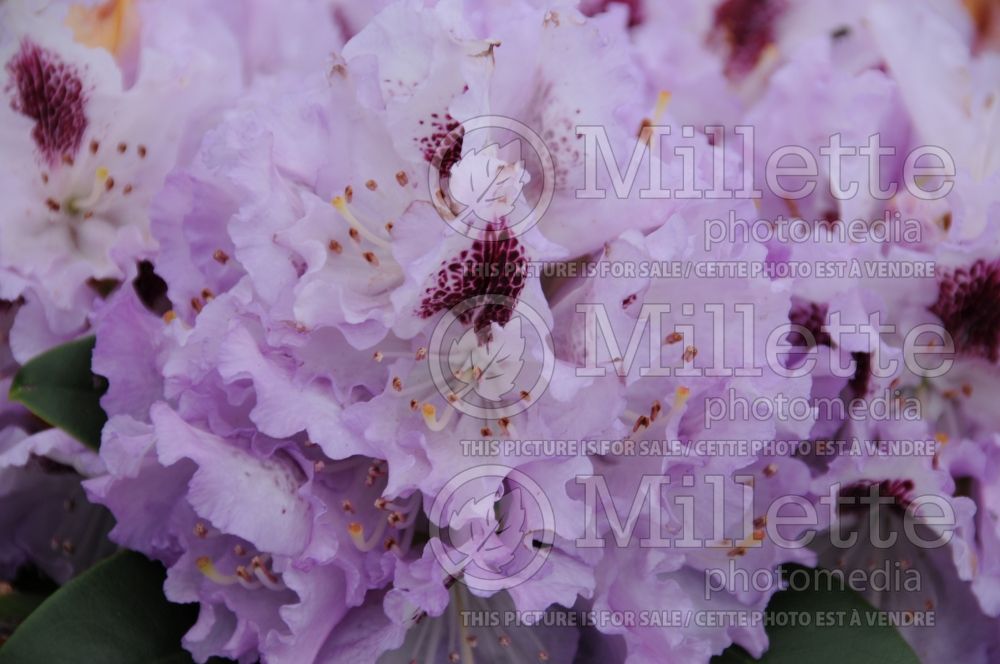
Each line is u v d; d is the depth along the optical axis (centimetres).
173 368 39
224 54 45
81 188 44
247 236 38
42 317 44
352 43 39
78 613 40
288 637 38
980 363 43
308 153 39
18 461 42
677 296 39
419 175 39
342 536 39
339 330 39
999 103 44
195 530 40
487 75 38
